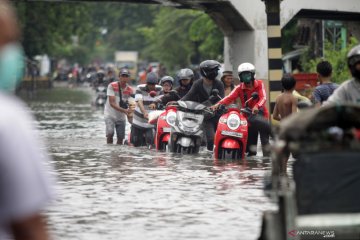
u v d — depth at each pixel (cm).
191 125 3081
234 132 2852
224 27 5178
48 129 4428
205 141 3262
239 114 2881
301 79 5356
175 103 3142
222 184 2206
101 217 1719
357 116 1202
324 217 1154
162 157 2947
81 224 1644
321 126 1224
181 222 1661
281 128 1184
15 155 637
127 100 3531
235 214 1748
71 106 7269
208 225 1631
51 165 2661
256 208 1820
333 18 5731
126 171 2506
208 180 2289
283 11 5078
